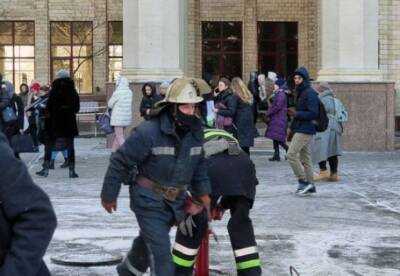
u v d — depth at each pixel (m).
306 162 13.62
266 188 14.56
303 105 13.36
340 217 11.52
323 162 15.70
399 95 27.95
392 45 27.97
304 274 8.05
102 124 18.58
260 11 33.44
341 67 23.06
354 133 22.52
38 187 3.44
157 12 22.77
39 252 3.37
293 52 33.66
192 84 6.23
